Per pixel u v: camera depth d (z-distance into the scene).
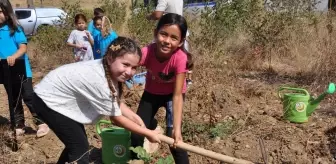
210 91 2.67
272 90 2.99
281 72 3.58
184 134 2.12
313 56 3.65
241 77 3.42
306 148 2.01
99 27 3.32
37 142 2.14
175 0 2.90
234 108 2.56
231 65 3.52
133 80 2.83
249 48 4.00
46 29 4.70
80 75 1.41
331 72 3.07
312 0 4.86
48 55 4.53
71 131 1.48
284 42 3.92
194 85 2.76
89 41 3.44
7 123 2.29
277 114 2.47
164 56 1.57
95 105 1.43
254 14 4.22
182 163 1.65
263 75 3.49
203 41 3.79
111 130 1.87
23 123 2.28
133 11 4.71
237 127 2.23
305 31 3.98
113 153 1.82
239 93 2.86
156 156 1.93
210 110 2.34
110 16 5.11
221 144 2.06
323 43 3.50
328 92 2.27
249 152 1.98
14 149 2.02
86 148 1.52
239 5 4.17
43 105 1.47
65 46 4.56
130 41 1.38
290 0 4.23
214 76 3.01
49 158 1.99
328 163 1.89
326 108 2.61
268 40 3.94
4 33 2.11
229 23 4.03
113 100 1.41
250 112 2.43
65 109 1.47
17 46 2.15
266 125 2.29
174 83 1.63
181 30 1.52
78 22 3.44
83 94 1.42
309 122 2.36
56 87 1.45
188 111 2.45
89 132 2.27
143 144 1.88
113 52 1.37
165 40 1.52
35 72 4.04
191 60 1.59
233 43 4.12
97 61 1.44
